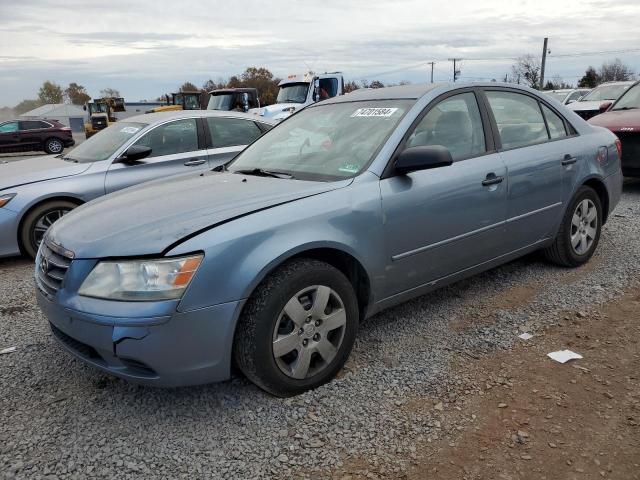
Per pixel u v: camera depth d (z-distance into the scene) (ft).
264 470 7.75
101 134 22.79
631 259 15.79
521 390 9.41
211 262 8.33
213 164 21.98
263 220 8.97
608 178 15.79
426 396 9.36
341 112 12.82
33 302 14.75
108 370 8.73
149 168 20.68
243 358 8.86
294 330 9.20
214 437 8.50
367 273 10.21
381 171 10.59
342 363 10.02
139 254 8.30
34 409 9.41
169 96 101.40
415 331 11.89
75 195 19.21
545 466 7.59
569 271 15.11
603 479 7.32
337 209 9.75
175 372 8.38
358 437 8.36
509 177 12.68
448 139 11.95
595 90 48.67
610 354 10.50
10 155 86.89
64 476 7.72
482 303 13.23
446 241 11.51
